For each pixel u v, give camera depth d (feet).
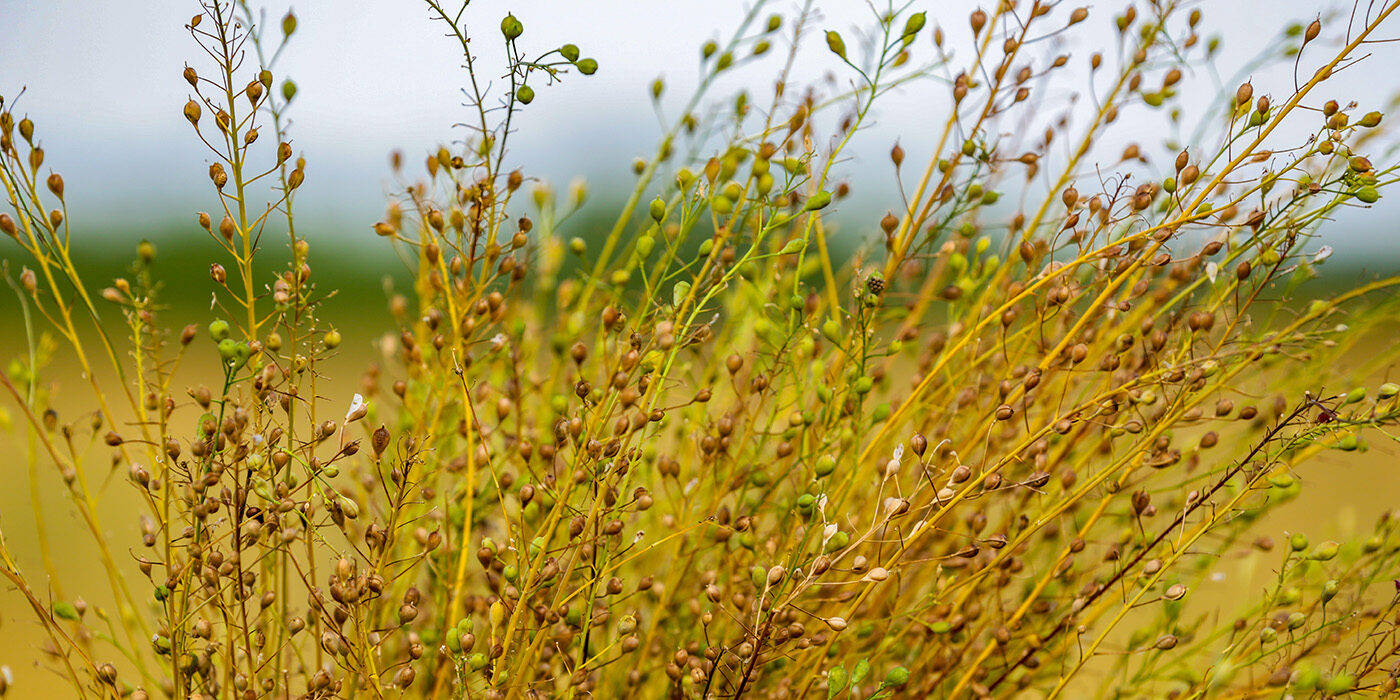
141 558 2.61
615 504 2.70
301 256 2.65
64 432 2.71
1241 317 2.74
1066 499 2.79
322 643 2.66
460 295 2.72
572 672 2.68
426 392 2.85
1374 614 2.74
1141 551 2.74
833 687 2.58
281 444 2.79
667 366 2.66
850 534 2.87
